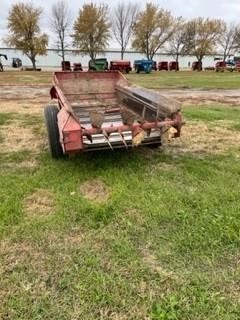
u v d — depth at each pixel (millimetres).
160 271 2199
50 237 2588
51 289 2053
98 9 52062
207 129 6043
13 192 3324
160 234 2609
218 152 4695
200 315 1848
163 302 1942
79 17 52312
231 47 67188
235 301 1943
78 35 52875
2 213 2881
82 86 5949
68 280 2121
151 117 4426
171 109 3879
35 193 3352
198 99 11562
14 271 2213
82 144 3480
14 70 43031
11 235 2604
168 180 3645
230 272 2189
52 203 3143
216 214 2854
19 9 49281
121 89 5672
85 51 53750
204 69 52969
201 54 60344
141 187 3428
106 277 2137
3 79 22438
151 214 2891
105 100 6055
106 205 3037
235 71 43125
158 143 4207
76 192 3354
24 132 5816
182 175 3787
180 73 36625
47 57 66750
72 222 2799
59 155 4281
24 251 2422
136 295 1998
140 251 2414
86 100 5996
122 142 3766
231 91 14617
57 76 5809
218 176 3732
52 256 2363
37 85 17391
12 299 1973
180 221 2779
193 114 7535
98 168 3963
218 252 2381
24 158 4398
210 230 2613
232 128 6145
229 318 1825
